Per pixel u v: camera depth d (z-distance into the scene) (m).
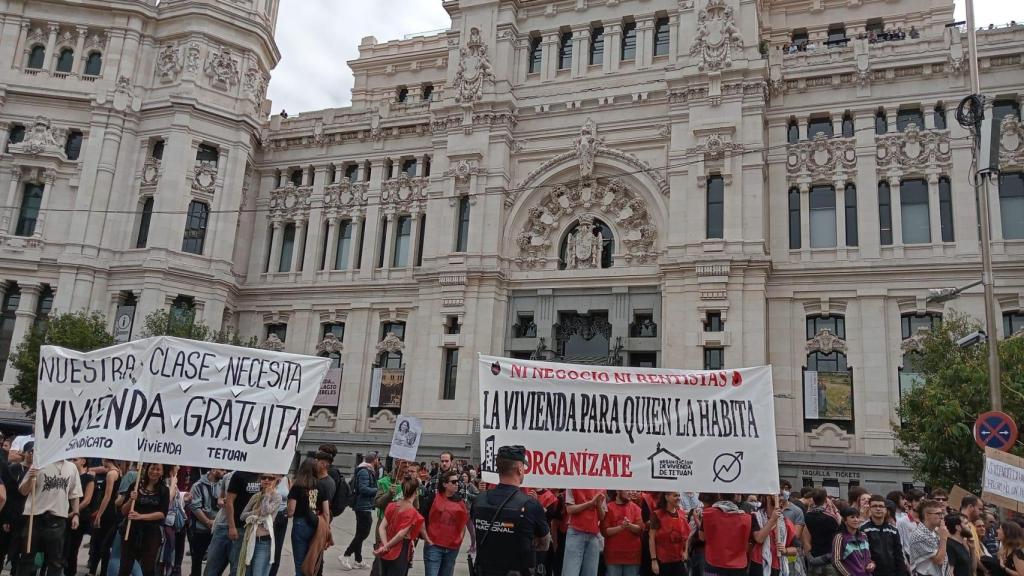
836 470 40.22
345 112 57.84
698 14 47.25
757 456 14.44
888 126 44.19
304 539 15.89
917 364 35.00
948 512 17.67
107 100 53.84
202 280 52.34
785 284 44.06
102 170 52.94
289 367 14.84
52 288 52.00
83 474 18.80
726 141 44.28
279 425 14.54
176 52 55.16
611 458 14.20
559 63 51.94
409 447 27.92
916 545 15.47
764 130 45.53
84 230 51.91
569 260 48.00
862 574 14.88
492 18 52.22
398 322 52.38
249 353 14.67
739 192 43.72
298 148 57.66
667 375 14.80
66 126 54.34
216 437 14.15
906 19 52.59
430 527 15.91
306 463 16.20
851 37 50.28
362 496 22.70
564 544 17.14
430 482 24.19
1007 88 42.28
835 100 45.28
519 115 50.72
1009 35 42.44
